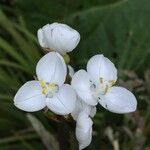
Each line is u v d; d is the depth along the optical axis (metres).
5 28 0.42
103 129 0.35
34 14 0.45
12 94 0.38
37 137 0.39
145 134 0.38
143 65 0.42
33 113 0.38
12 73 0.40
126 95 0.24
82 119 0.22
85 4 0.45
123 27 0.42
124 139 0.38
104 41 0.42
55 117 0.24
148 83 0.38
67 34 0.24
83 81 0.24
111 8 0.43
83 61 0.40
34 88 0.24
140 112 0.38
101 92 0.24
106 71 0.25
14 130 0.40
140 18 0.42
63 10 0.45
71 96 0.23
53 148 0.34
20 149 0.39
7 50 0.41
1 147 0.38
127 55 0.42
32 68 0.39
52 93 0.23
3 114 0.40
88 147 0.32
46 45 0.25
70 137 0.27
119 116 0.35
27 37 0.43
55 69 0.24
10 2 0.47
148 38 0.42
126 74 0.39
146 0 0.43
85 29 0.43
